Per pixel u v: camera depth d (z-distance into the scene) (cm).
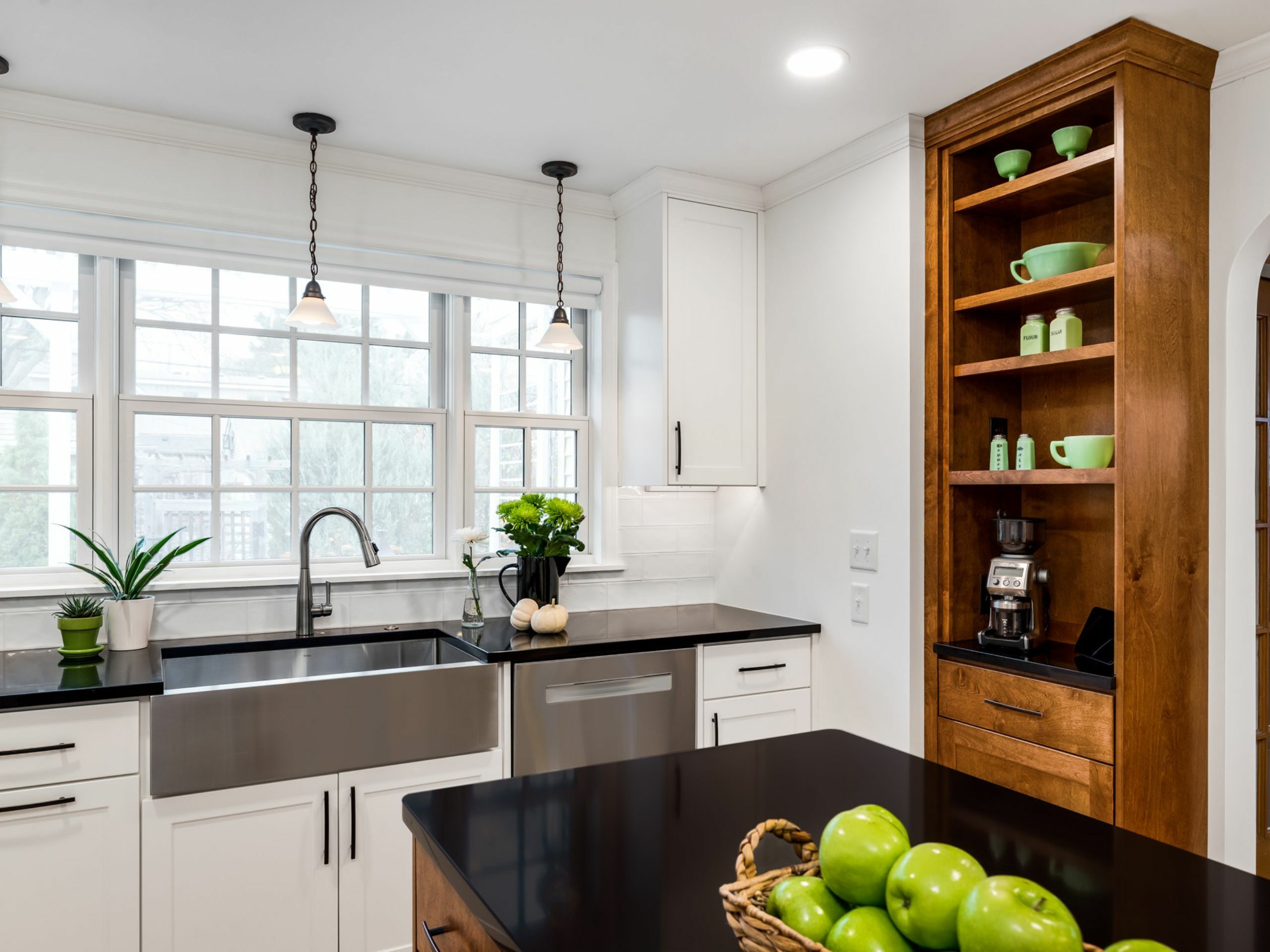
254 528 275
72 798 187
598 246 320
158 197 251
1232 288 216
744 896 77
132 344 260
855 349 271
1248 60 211
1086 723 208
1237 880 98
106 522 251
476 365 309
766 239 312
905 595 252
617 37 207
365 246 280
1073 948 60
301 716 209
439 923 113
